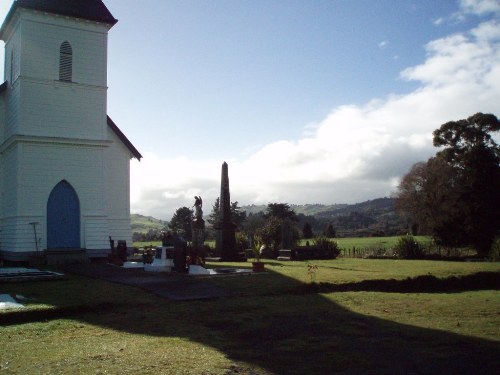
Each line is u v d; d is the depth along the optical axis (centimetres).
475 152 4475
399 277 1916
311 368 813
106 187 2923
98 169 2716
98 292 1489
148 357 859
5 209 2709
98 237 2675
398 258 3641
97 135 2714
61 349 923
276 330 1097
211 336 1033
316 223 14338
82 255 2541
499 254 3212
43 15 2605
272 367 815
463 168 4569
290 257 3353
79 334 1055
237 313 1268
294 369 806
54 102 2614
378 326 1141
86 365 811
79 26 2705
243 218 9112
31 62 2569
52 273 1867
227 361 841
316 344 974
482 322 1196
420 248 3688
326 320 1202
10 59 2786
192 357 862
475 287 2045
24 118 2533
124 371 778
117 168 3095
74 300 1352
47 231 2558
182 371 780
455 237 4275
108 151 3069
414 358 877
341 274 1952
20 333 1060
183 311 1278
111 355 872
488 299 1552
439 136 4781
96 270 2125
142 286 1600
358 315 1269
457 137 4681
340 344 974
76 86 2675
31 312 1202
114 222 3050
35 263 2423
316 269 2050
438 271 2167
